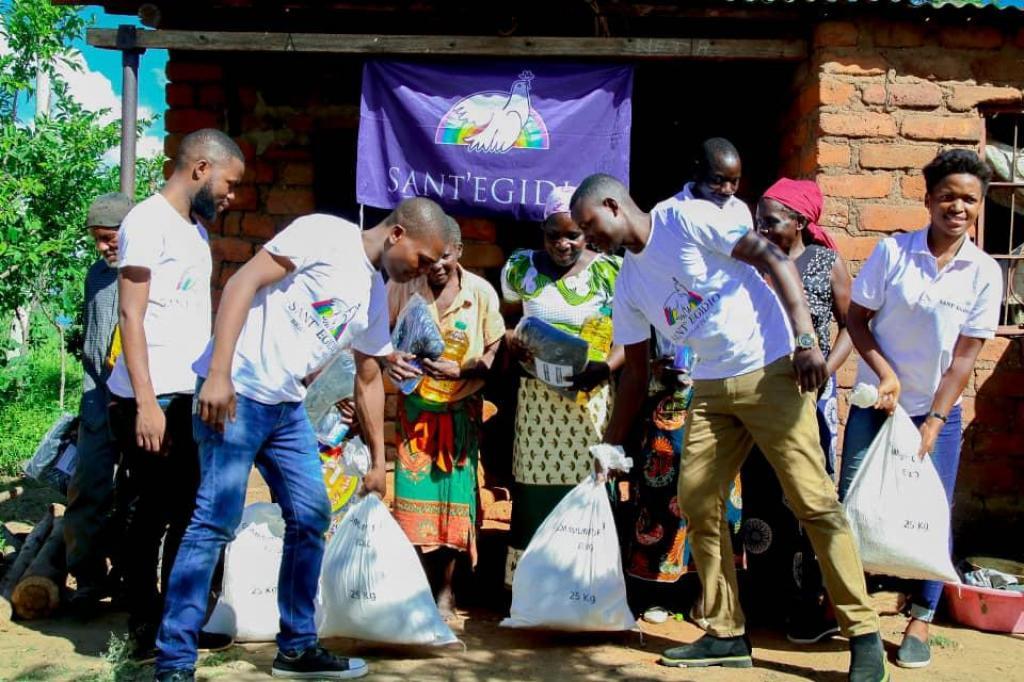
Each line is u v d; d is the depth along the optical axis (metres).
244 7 6.01
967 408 5.89
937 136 5.75
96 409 4.82
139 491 4.15
